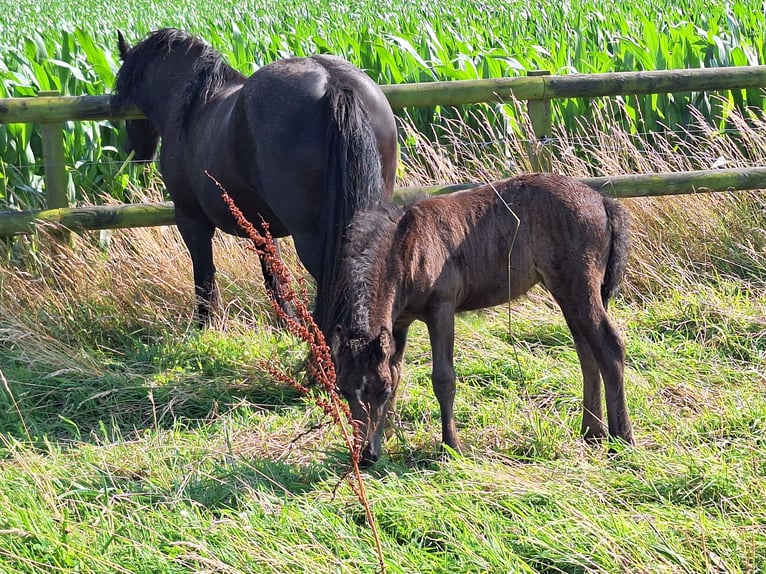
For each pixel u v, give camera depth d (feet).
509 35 43.19
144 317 22.02
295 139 17.49
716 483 13.16
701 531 11.78
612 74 23.88
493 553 11.60
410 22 46.60
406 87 23.59
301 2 83.56
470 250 15.47
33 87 29.99
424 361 19.58
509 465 14.78
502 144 27.86
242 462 14.80
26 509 13.03
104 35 49.37
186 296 22.61
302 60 18.63
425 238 14.79
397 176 25.48
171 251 23.68
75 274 22.81
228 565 11.55
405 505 13.03
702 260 23.24
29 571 11.75
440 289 15.03
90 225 23.31
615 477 13.71
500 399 17.42
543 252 15.76
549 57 36.27
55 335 21.16
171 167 21.24
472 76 30.22
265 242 11.66
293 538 12.19
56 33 44.04
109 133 29.12
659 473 13.74
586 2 61.98
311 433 16.11
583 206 15.65
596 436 15.81
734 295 21.59
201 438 16.39
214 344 20.39
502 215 15.75
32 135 28.32
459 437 15.92
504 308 21.09
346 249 15.30
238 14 73.82
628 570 11.16
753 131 27.45
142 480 14.65
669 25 37.70
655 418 16.14
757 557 11.53
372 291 14.06
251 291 22.74
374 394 13.55
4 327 21.30
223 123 19.27
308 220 17.87
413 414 17.10
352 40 34.42
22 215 23.20
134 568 11.73
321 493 13.78
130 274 22.72
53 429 17.72
